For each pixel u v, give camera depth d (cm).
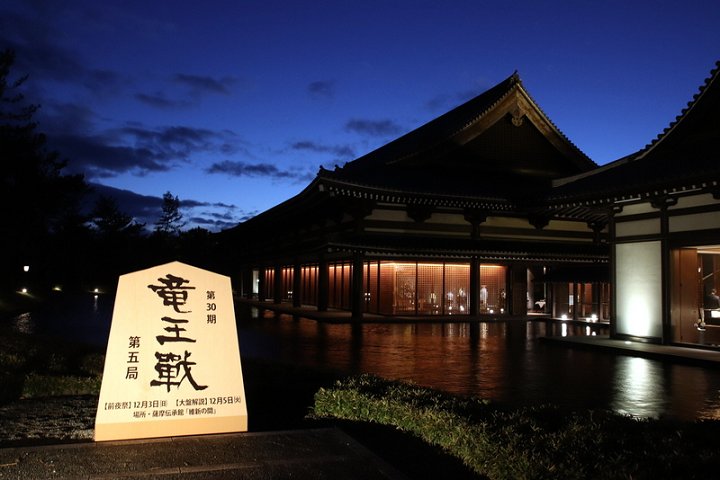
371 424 856
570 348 2155
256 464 654
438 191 3312
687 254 2164
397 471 640
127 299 798
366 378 1091
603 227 3997
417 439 773
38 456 670
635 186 2038
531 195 2744
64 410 960
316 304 4500
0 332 1795
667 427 712
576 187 2464
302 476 623
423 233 3503
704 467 543
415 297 3516
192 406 791
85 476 608
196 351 809
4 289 4709
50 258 6462
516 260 3650
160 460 663
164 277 819
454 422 729
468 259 3575
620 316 2283
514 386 1378
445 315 3559
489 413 803
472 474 655
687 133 2283
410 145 4444
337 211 3647
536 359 1847
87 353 1576
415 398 886
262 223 4922
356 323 3169
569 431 677
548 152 4062
